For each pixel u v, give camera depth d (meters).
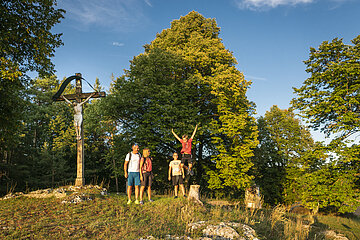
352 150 15.20
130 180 8.21
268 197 26.19
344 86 16.78
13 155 27.84
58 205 7.63
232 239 5.33
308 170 24.69
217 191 21.47
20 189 25.56
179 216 6.84
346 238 8.19
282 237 6.52
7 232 5.20
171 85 18.50
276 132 29.31
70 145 30.64
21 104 14.92
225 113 19.69
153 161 21.14
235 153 18.45
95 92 10.85
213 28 23.22
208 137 22.19
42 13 13.01
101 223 6.00
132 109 18.42
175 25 23.12
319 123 18.84
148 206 7.82
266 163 27.89
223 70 19.17
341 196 14.61
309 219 10.35
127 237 5.03
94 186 10.53
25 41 12.55
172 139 17.08
